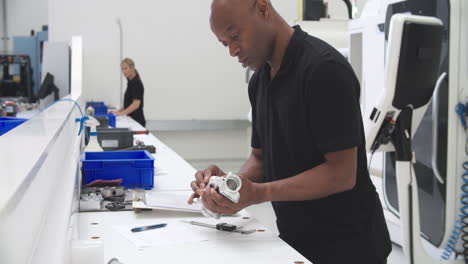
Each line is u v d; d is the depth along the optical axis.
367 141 2.24
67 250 0.91
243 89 6.93
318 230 1.50
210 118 6.90
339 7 6.63
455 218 2.83
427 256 2.31
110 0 6.57
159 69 6.73
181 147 6.92
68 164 1.47
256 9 1.33
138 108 5.95
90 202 1.73
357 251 1.48
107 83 6.65
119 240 1.35
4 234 0.48
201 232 1.43
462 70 2.75
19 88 7.07
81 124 2.29
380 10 3.12
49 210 0.96
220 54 6.83
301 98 1.35
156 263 1.18
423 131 2.92
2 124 2.54
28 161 0.69
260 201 1.33
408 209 2.26
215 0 1.31
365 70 3.28
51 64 5.83
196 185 1.61
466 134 2.79
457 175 2.81
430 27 2.14
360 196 1.48
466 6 2.70
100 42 6.60
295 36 1.37
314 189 1.32
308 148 1.41
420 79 2.18
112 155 2.37
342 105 1.28
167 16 6.68
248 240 1.36
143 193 1.79
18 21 8.88
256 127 1.66
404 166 2.23
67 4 6.51
